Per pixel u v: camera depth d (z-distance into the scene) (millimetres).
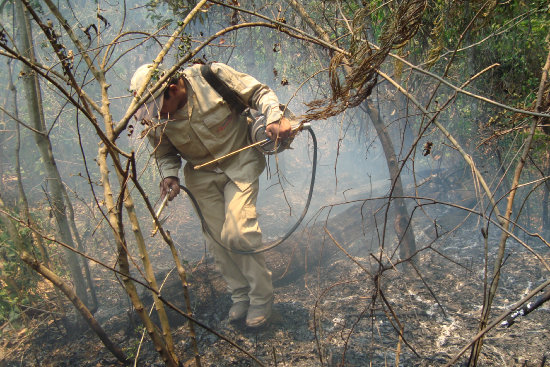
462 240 4008
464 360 2531
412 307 3119
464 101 3855
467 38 3143
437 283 3396
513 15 2957
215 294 3428
